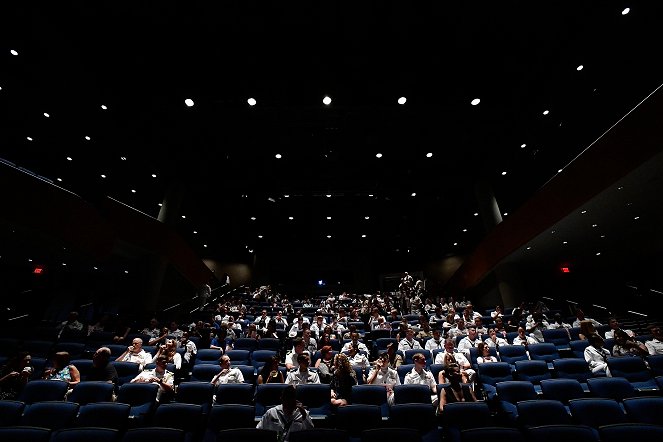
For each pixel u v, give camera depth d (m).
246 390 5.29
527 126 12.55
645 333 10.59
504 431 3.46
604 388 4.92
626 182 8.23
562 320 11.26
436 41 9.61
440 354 6.85
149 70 10.38
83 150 13.95
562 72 10.22
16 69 10.37
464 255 26.16
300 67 10.37
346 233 25.30
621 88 10.29
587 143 12.52
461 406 4.37
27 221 8.80
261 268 26.91
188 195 18.42
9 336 8.95
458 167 15.70
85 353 7.84
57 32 9.27
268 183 17.23
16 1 8.54
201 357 7.50
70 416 4.14
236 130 13.06
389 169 15.97
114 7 8.75
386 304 16.84
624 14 8.59
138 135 13.30
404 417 4.30
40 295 14.77
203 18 9.04
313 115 12.22
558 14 8.80
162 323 12.27
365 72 10.55
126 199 17.34
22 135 12.66
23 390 4.90
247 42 9.64
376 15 8.99
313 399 5.23
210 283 20.64
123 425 4.16
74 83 10.84
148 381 5.54
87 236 10.75
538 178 15.42
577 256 14.33
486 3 8.68
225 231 24.20
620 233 11.66
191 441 4.20
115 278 16.75
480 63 10.19
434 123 12.64
